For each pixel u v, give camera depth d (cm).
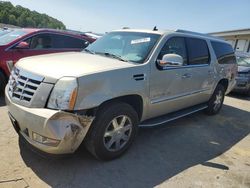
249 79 959
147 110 401
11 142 380
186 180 337
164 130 504
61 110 290
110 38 473
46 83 298
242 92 968
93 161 353
